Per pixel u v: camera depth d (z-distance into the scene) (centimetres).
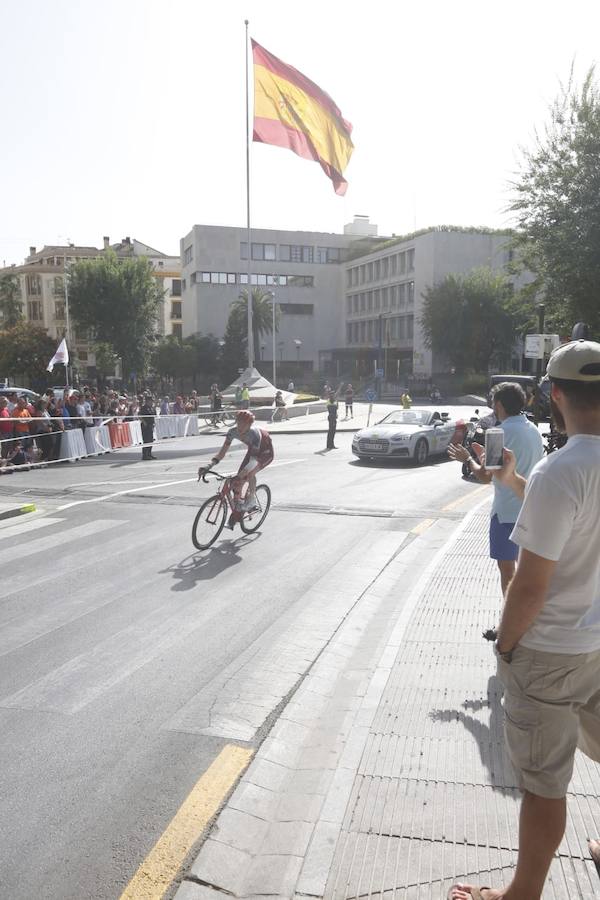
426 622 533
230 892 263
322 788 331
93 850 293
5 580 702
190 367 7331
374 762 336
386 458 1767
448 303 5934
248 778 346
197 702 434
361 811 298
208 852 289
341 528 946
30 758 368
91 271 6059
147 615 595
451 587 623
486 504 1094
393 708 393
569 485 193
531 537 198
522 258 2045
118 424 1975
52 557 791
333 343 8662
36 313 8681
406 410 1869
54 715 417
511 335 5859
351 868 263
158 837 302
